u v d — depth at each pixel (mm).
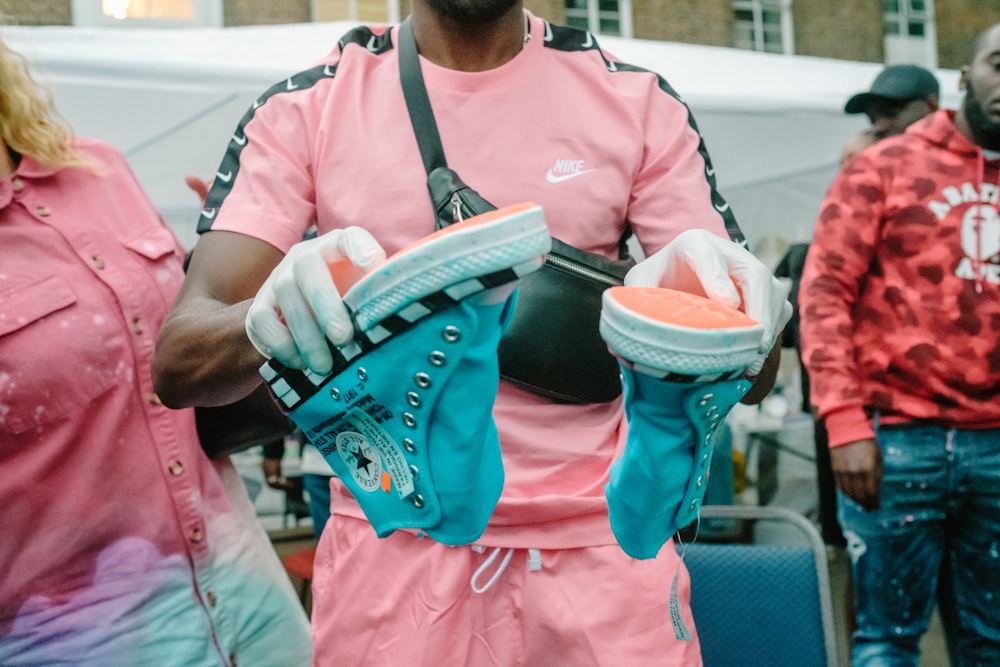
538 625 1223
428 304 777
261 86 4027
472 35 1256
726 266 887
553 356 1189
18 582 1450
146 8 11945
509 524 1207
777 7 16156
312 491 2930
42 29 3955
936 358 2314
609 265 1219
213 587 1594
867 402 2398
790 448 4746
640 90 1297
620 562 1225
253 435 1612
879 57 16375
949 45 16734
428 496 889
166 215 4293
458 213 1170
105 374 1502
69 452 1471
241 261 1185
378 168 1234
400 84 1270
